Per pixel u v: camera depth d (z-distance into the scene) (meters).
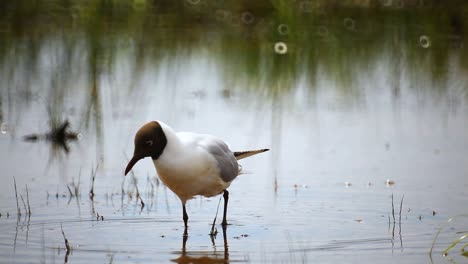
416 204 11.26
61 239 9.73
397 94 19.28
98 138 15.38
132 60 22.00
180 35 24.86
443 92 19.48
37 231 10.06
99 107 17.36
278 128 16.11
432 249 9.27
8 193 11.93
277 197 11.79
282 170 13.35
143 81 19.98
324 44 23.86
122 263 8.78
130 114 17.03
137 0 27.20
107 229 10.20
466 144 15.02
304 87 19.86
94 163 13.83
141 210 11.16
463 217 10.59
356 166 13.53
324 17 26.33
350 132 15.98
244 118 16.86
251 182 12.65
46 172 13.21
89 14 24.67
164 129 9.92
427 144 15.06
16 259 8.90
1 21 24.34
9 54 21.44
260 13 27.20
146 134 9.84
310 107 18.08
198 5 27.67
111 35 24.17
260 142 15.05
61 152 14.60
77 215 10.84
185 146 10.04
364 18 26.53
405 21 26.45
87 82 19.36
